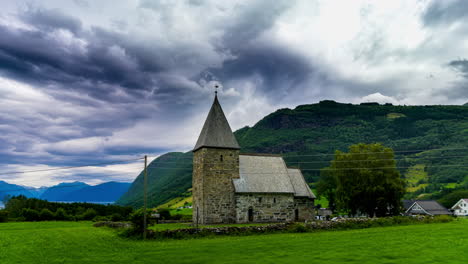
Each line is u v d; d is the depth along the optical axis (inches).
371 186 2701.8
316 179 6820.9
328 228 1796.3
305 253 1063.0
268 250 1135.6
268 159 2632.9
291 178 2647.6
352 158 2839.6
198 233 1577.3
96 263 986.7
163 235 1530.5
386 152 2770.7
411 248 1106.7
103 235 1638.8
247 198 2363.4
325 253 1053.2
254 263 934.4
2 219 2942.9
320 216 3582.7
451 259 925.8
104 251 1190.9
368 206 2797.7
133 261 1005.8
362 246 1170.6
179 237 1534.2
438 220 2154.3
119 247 1282.0
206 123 2469.2
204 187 2316.7
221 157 2396.7
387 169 2765.7
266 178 2490.2
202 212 2293.3
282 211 2436.0
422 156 7849.4
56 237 1567.4
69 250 1213.7
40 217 3056.1
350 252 1057.5
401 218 2065.7
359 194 2753.4
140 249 1224.8
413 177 6978.4
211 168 2356.1
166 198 7293.3
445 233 1502.2
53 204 3710.6
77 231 1823.3
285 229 1721.2
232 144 2433.6
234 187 2358.5
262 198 2401.6
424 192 6146.7
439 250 1063.0
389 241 1275.8
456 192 5438.0
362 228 1872.5
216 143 2391.7
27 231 1834.4
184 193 7283.5
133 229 1565.0
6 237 1562.5
